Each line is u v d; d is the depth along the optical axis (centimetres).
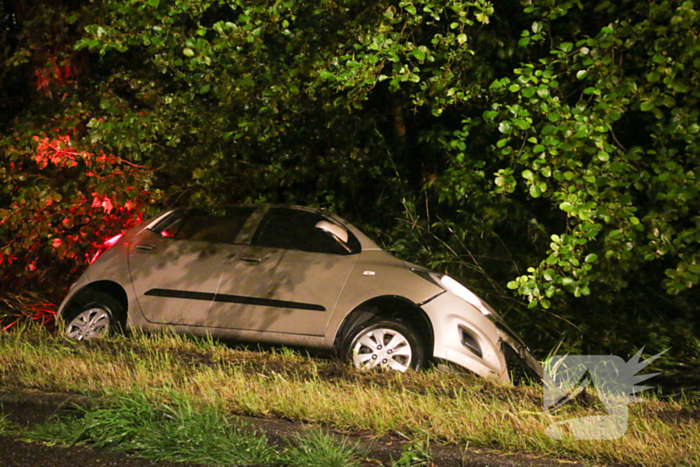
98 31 669
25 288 1074
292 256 781
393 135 1097
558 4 707
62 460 479
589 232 634
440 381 668
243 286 779
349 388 627
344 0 721
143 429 512
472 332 726
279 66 789
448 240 1031
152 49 700
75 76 1098
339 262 768
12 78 1163
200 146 860
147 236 835
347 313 743
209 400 556
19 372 623
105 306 816
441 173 1056
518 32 923
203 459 482
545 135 666
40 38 1035
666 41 655
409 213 1020
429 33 884
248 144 955
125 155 867
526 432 514
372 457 490
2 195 968
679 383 795
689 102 645
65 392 577
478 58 847
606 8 734
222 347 763
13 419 552
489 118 691
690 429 546
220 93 713
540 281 664
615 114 640
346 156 1023
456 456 477
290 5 661
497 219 902
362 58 704
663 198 636
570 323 891
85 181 867
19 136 845
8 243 988
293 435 504
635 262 719
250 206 835
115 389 571
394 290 739
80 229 909
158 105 852
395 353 726
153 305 800
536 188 657
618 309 946
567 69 717
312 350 756
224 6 925
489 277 963
